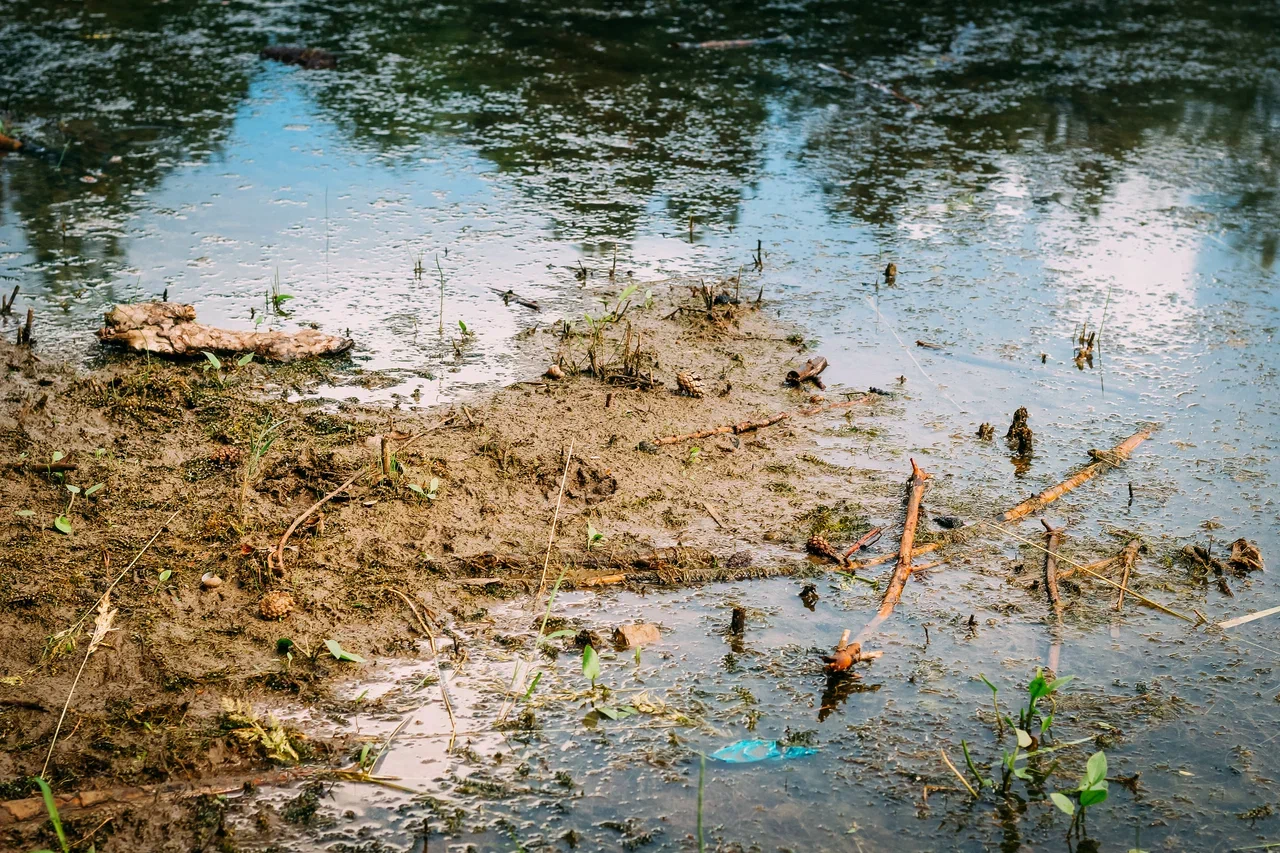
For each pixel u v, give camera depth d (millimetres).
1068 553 3289
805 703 2709
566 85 7477
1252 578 3201
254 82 7254
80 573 2951
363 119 6730
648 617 2980
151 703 2586
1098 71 8383
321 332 4227
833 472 3639
